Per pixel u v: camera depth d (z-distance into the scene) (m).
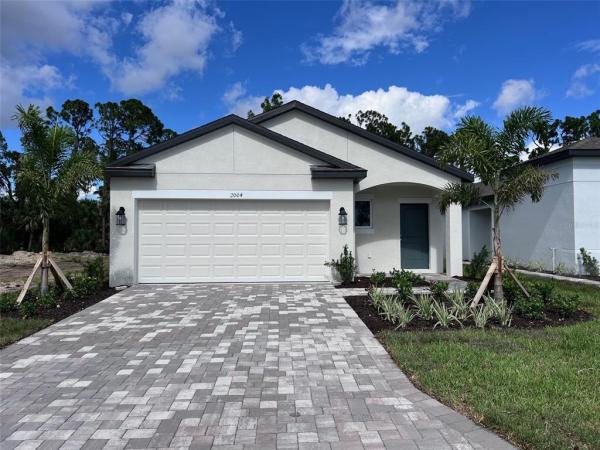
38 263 9.84
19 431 3.92
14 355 6.11
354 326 7.62
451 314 7.64
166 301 9.85
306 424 4.01
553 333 6.81
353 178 12.45
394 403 4.45
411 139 34.31
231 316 8.39
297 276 12.50
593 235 14.75
